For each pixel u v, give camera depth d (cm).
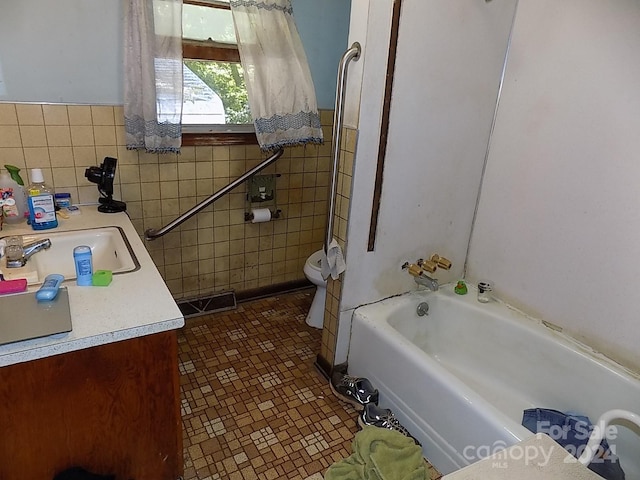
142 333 114
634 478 160
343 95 170
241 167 245
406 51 172
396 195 196
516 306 214
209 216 246
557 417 174
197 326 250
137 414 129
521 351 200
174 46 187
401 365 179
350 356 211
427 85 183
